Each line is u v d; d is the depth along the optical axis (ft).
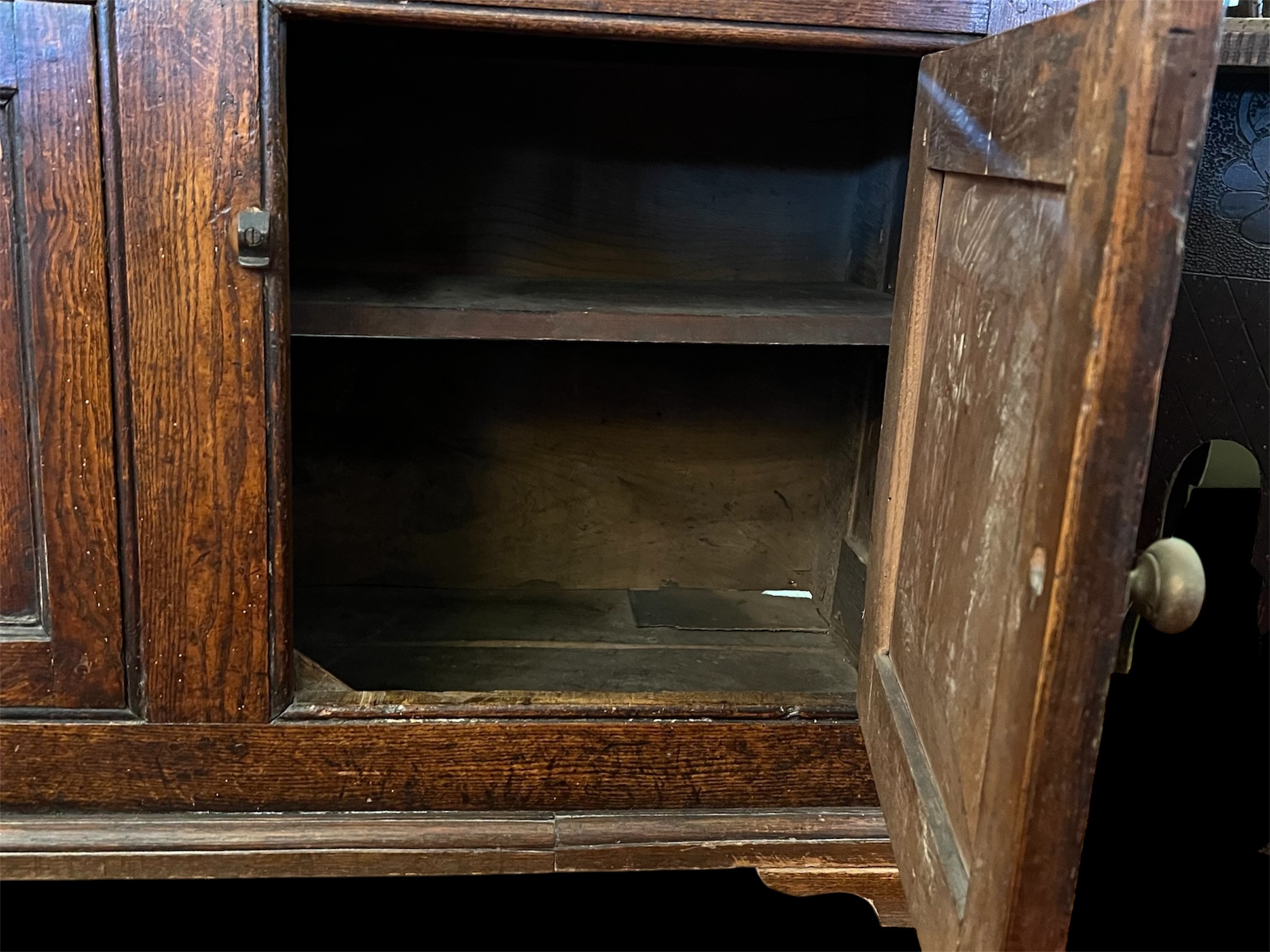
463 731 3.86
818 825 4.03
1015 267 2.50
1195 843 5.15
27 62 3.19
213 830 3.77
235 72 3.26
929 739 2.98
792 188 5.39
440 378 5.64
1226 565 5.95
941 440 3.03
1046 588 2.18
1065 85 2.23
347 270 5.07
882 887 4.04
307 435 5.62
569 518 5.89
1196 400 3.90
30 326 3.38
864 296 4.85
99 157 3.28
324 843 3.81
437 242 5.20
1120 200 1.98
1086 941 4.51
